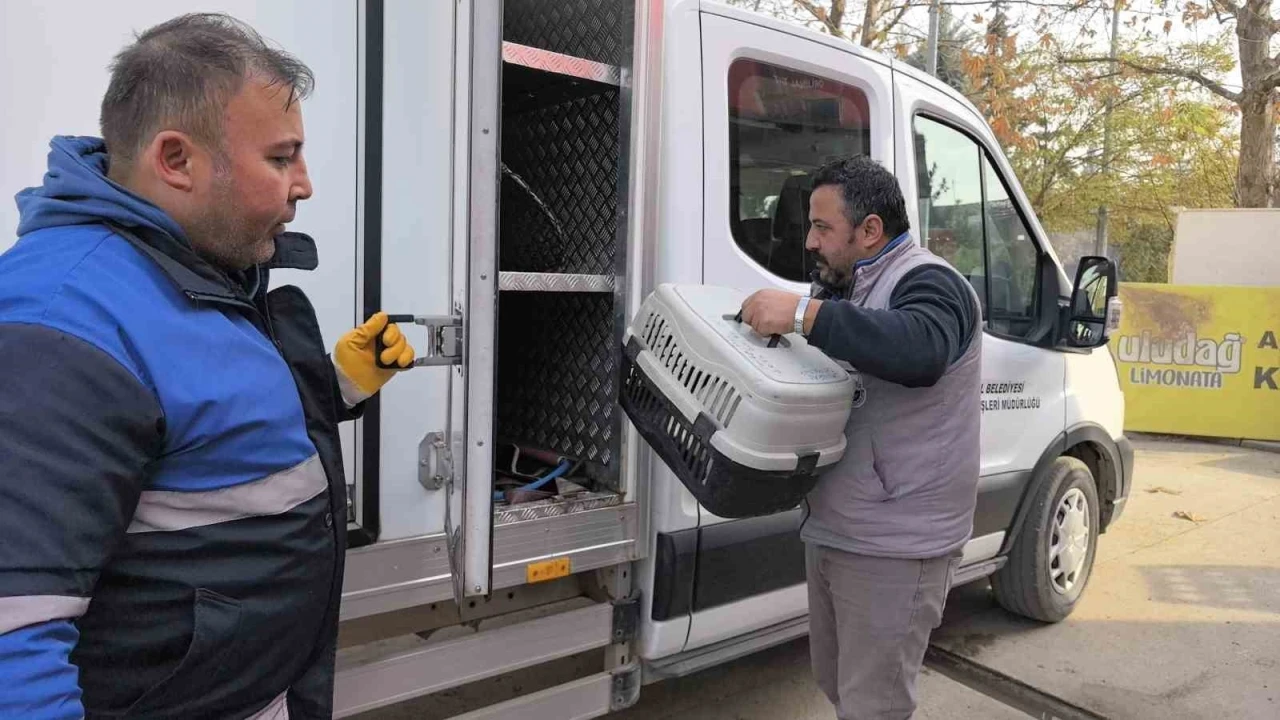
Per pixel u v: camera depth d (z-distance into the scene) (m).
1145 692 3.53
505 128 2.67
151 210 1.11
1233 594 4.62
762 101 2.63
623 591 2.44
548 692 2.33
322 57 1.81
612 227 2.31
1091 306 3.51
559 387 2.54
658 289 2.07
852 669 2.19
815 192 2.18
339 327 1.88
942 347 1.88
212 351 1.13
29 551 0.93
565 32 2.39
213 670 1.16
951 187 3.31
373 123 1.87
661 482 2.41
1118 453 4.30
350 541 1.91
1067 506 4.03
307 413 1.38
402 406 1.96
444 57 1.96
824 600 2.36
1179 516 6.09
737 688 3.50
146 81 1.11
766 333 1.89
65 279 1.03
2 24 1.52
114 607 1.10
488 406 1.71
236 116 1.14
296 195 1.27
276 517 1.20
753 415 1.80
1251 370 8.56
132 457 1.02
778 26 2.63
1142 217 19.73
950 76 13.07
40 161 1.57
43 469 0.94
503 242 2.71
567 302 2.50
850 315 1.83
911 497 2.08
